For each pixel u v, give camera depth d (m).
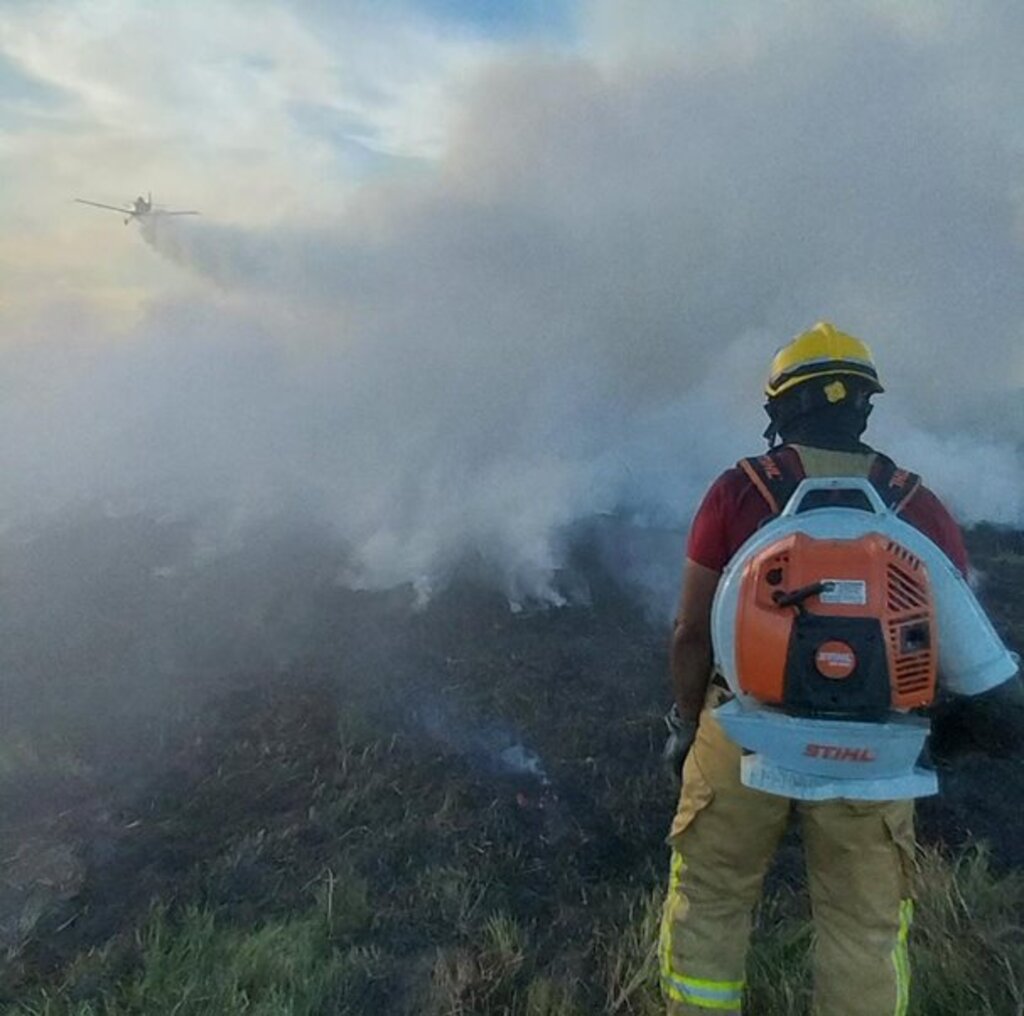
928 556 1.90
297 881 3.10
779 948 2.69
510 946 2.74
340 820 3.40
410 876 3.13
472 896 3.03
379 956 2.76
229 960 2.69
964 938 2.69
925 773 1.90
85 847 3.29
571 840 3.31
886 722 1.85
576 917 2.93
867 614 1.82
